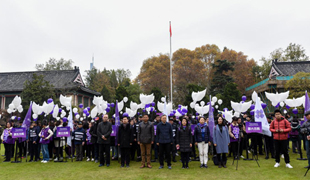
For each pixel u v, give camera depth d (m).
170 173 6.44
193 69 37.62
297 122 8.83
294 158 8.38
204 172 6.51
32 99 21.61
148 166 7.21
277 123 6.97
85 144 9.08
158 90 23.12
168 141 7.04
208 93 34.25
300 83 20.30
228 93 22.66
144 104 9.52
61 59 44.69
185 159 7.25
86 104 33.25
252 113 9.21
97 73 48.38
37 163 8.24
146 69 44.69
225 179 5.77
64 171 6.90
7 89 31.05
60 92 27.02
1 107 30.72
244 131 8.48
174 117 9.84
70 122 9.33
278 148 7.01
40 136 8.50
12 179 6.07
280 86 25.77
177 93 35.69
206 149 7.18
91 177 6.14
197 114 13.12
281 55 40.50
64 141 9.07
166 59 42.94
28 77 34.28
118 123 8.54
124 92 22.44
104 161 8.19
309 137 6.09
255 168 6.90
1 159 9.33
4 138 8.74
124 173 6.52
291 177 5.81
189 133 6.99
